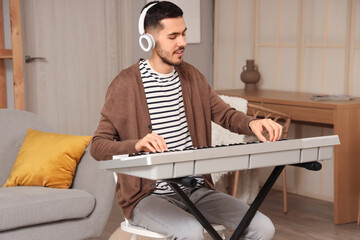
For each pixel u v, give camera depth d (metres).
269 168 4.85
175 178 1.78
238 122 2.34
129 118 2.30
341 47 4.35
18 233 2.66
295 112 4.06
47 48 4.94
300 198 4.57
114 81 2.36
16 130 3.21
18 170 3.02
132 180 2.28
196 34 5.38
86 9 5.09
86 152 3.11
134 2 5.19
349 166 3.88
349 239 3.57
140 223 2.22
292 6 4.70
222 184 4.41
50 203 2.71
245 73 4.88
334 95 4.11
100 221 2.86
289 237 3.61
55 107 5.02
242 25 5.18
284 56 4.81
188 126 2.37
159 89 2.34
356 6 4.22
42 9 4.89
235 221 2.19
